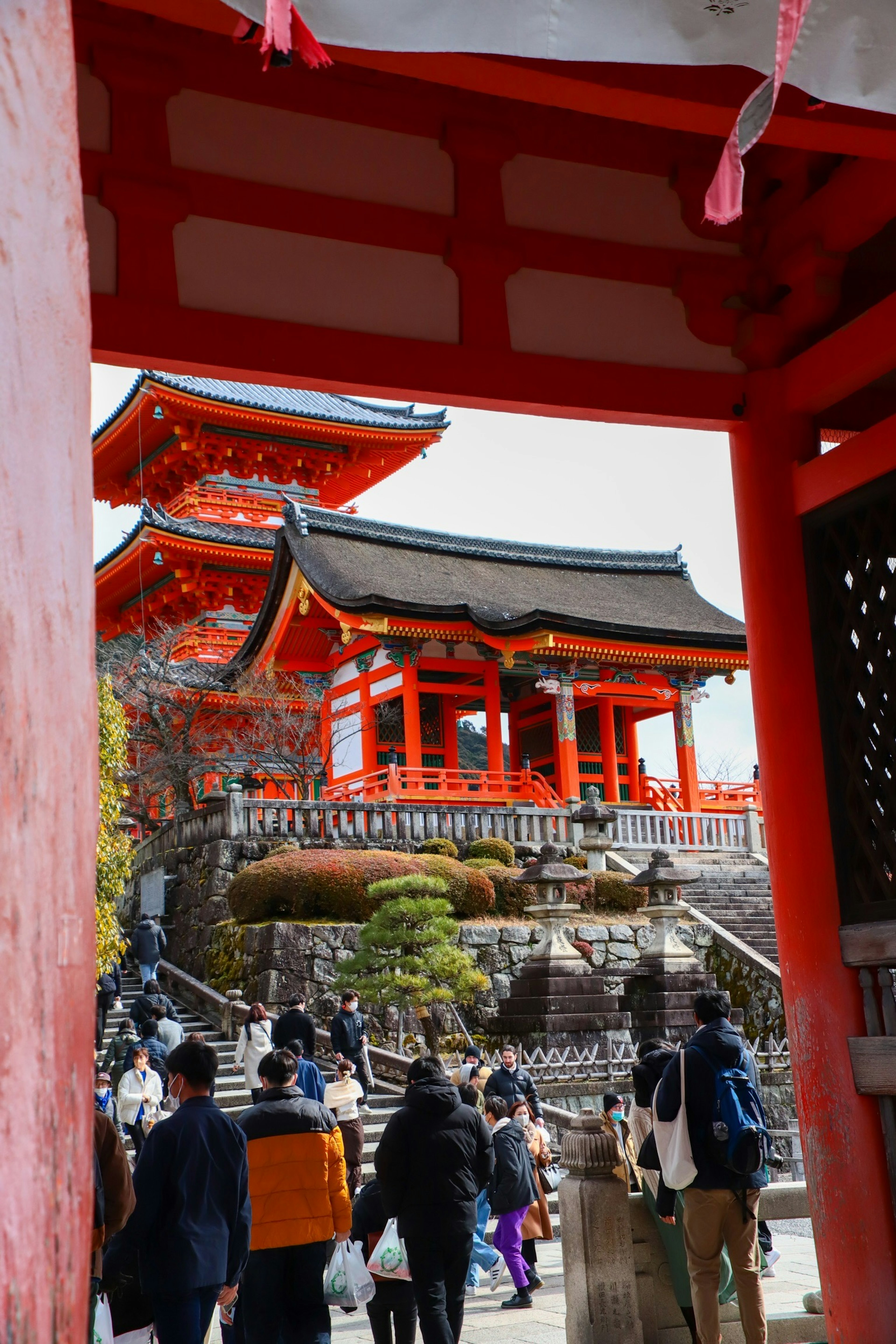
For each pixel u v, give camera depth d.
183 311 5.68
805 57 3.79
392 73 6.10
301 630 35.69
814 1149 6.12
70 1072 0.89
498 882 24.19
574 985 20.47
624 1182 6.54
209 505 46.72
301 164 6.11
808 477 6.54
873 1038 5.86
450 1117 5.89
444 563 38.62
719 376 6.83
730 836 31.92
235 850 23.88
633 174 6.88
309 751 36.59
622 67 4.59
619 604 39.16
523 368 6.36
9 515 0.94
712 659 34.62
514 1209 8.88
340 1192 5.59
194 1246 4.64
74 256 1.05
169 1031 15.49
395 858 22.91
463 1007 21.23
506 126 6.45
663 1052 7.14
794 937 6.32
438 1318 5.61
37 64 1.04
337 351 5.97
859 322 6.29
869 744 6.14
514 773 33.22
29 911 0.88
